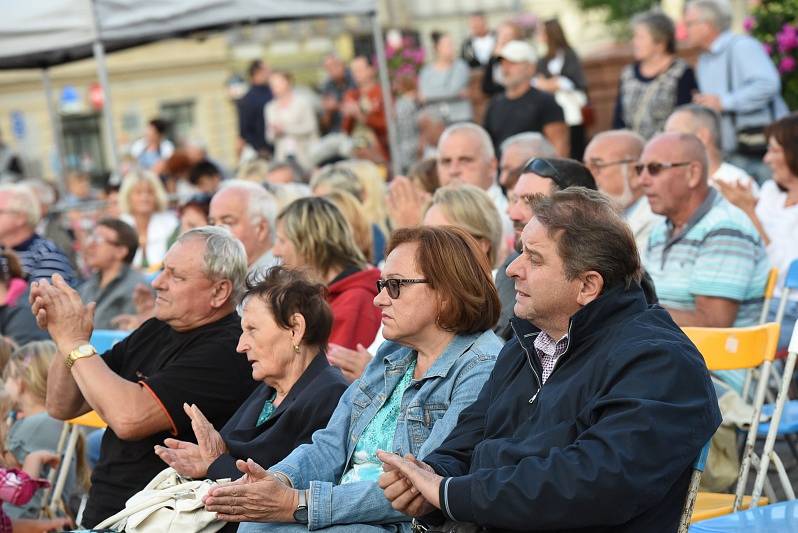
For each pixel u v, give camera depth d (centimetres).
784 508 558
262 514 520
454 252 540
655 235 809
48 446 805
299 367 606
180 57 3659
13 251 1121
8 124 3456
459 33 3712
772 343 618
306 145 2020
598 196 470
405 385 556
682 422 426
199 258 657
